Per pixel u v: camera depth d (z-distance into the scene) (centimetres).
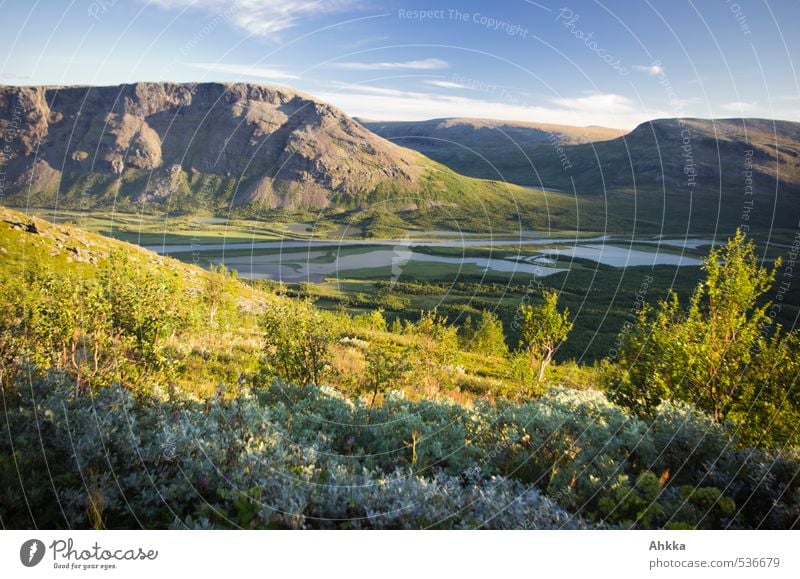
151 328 763
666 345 823
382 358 1154
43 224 3775
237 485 427
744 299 792
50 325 706
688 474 520
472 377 1727
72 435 437
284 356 1073
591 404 711
